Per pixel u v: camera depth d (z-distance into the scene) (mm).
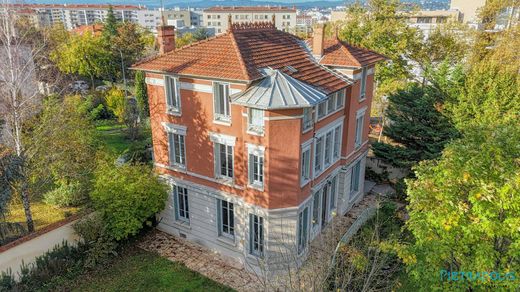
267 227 20531
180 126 22297
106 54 68250
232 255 22859
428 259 13219
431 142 28328
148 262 22562
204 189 22625
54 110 25734
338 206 27188
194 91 20922
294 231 20984
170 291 20141
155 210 23656
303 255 21656
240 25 23656
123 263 22453
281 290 19219
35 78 25125
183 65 20953
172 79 21875
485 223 12234
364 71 25906
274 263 20109
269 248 20969
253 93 18734
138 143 36688
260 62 20750
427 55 46594
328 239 19578
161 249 23906
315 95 19281
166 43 23953
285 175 19766
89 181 26016
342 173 26219
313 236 23797
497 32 44312
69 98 32375
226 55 20734
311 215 22703
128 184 22922
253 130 19359
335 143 25219
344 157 25891
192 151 22422
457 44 45844
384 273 17781
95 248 21969
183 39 91625
